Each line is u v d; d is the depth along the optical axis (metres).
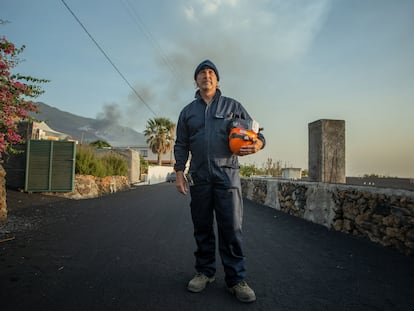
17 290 1.98
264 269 2.46
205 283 2.04
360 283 2.13
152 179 27.30
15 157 8.95
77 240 3.48
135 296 1.90
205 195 2.03
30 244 3.26
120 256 2.82
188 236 3.73
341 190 3.94
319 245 3.28
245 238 3.67
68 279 2.19
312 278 2.24
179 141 2.24
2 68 4.59
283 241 3.49
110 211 6.15
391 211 2.98
